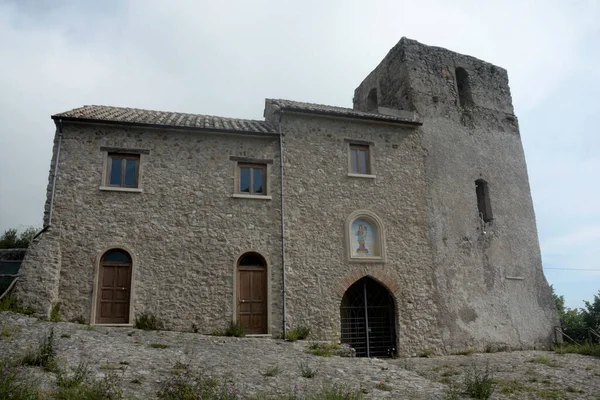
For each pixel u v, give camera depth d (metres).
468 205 17.80
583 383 11.27
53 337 10.26
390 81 20.19
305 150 15.93
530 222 18.92
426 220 16.77
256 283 14.48
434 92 18.91
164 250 13.94
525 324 17.36
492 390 9.90
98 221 13.70
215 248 14.32
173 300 13.62
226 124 16.22
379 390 9.34
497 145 19.38
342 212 15.76
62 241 13.31
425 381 10.50
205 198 14.66
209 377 8.77
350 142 16.56
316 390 8.76
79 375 8.07
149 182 14.37
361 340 15.14
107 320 13.15
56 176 13.73
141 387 8.04
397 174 16.84
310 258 15.00
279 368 10.38
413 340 15.35
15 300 12.29
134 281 13.47
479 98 19.84
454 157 18.17
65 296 12.96
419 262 16.20
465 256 17.08
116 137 14.46
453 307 16.25
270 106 17.45
